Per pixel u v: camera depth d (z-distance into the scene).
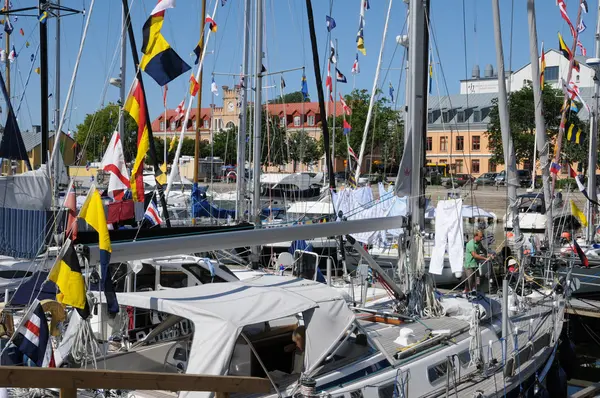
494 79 64.50
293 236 7.14
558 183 30.06
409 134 8.74
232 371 6.30
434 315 8.90
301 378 5.77
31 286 7.24
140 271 9.38
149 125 11.38
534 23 10.93
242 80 18.62
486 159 58.84
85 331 6.18
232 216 19.91
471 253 12.91
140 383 4.06
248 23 18.75
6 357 5.61
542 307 10.70
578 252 11.36
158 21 6.22
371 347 6.92
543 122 11.10
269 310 6.02
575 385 12.37
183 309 5.91
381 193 16.80
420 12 8.65
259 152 15.51
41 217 10.56
